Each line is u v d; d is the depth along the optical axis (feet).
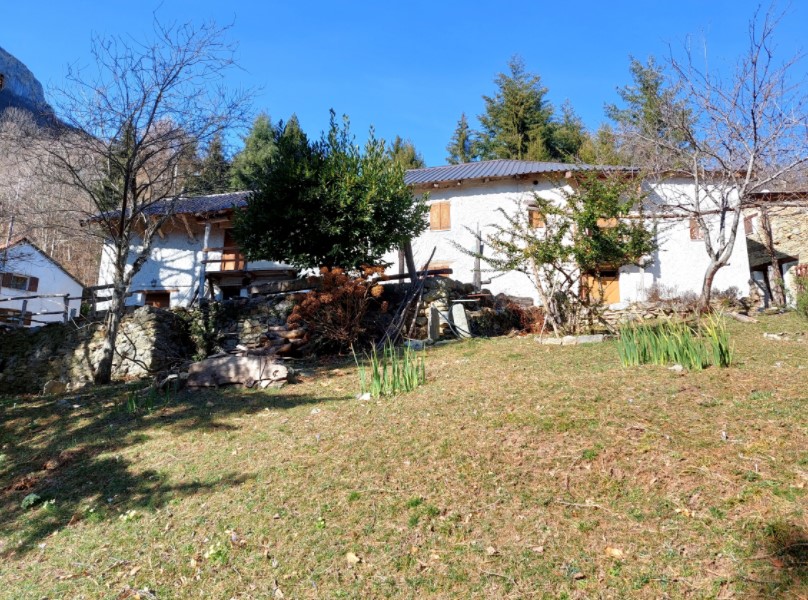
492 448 14.33
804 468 11.27
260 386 26.32
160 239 69.77
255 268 63.87
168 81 34.86
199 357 39.22
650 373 19.40
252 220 41.81
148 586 11.40
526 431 14.98
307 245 40.96
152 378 33.27
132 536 13.51
